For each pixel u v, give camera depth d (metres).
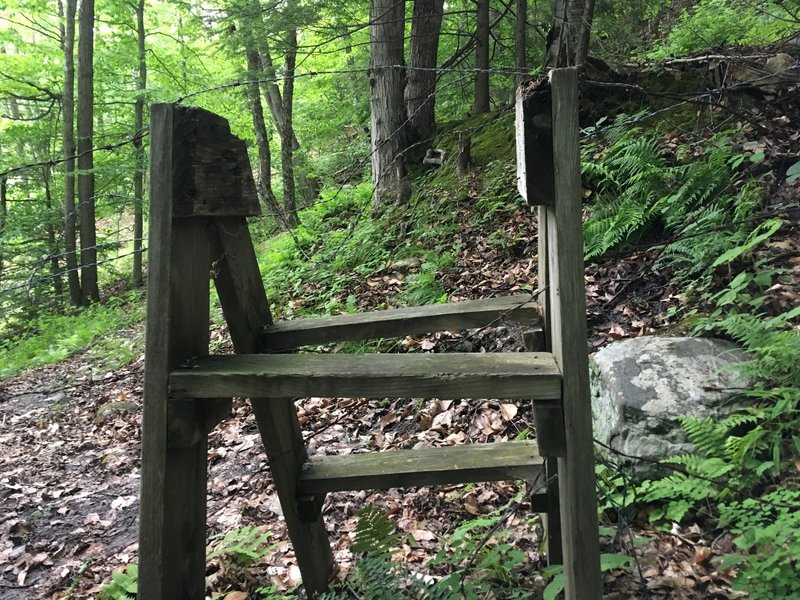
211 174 1.62
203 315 1.70
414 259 6.03
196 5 11.05
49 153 14.27
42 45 13.98
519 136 1.55
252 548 2.77
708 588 2.08
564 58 5.73
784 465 2.43
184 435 1.54
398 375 1.50
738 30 7.39
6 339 11.48
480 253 5.61
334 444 3.92
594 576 1.47
